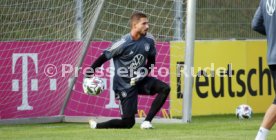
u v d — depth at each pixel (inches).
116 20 1423.5
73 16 1391.5
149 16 1418.6
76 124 1336.1
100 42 1411.2
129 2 1425.9
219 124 1242.0
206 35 1497.3
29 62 1386.6
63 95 1406.3
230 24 1512.1
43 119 1359.5
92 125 1159.0
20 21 1385.3
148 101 1412.4
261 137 824.9
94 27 1344.7
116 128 1147.3
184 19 1414.9
